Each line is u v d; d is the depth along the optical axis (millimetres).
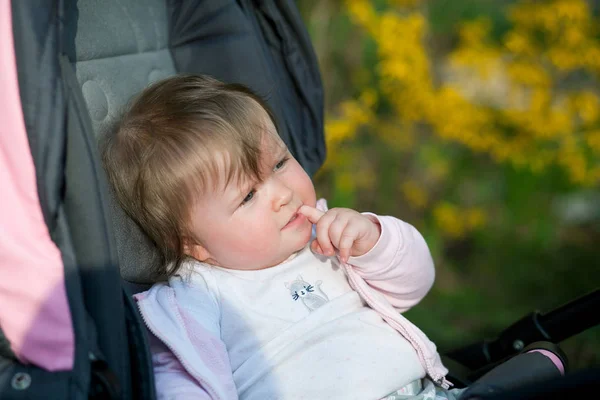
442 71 3021
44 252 904
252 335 1217
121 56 1424
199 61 1519
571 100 2809
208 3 1496
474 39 2762
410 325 1266
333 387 1162
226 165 1201
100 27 1385
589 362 2473
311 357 1193
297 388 1163
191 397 1084
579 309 1313
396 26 2576
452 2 2777
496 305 2783
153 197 1248
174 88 1315
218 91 1302
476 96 2898
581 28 2793
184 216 1239
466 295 2818
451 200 2992
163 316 1169
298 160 1525
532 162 2822
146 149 1246
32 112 897
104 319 937
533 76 2729
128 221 1298
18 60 905
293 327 1220
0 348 933
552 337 1348
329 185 2777
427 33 2891
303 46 1547
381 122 2814
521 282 2867
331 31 2674
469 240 3049
